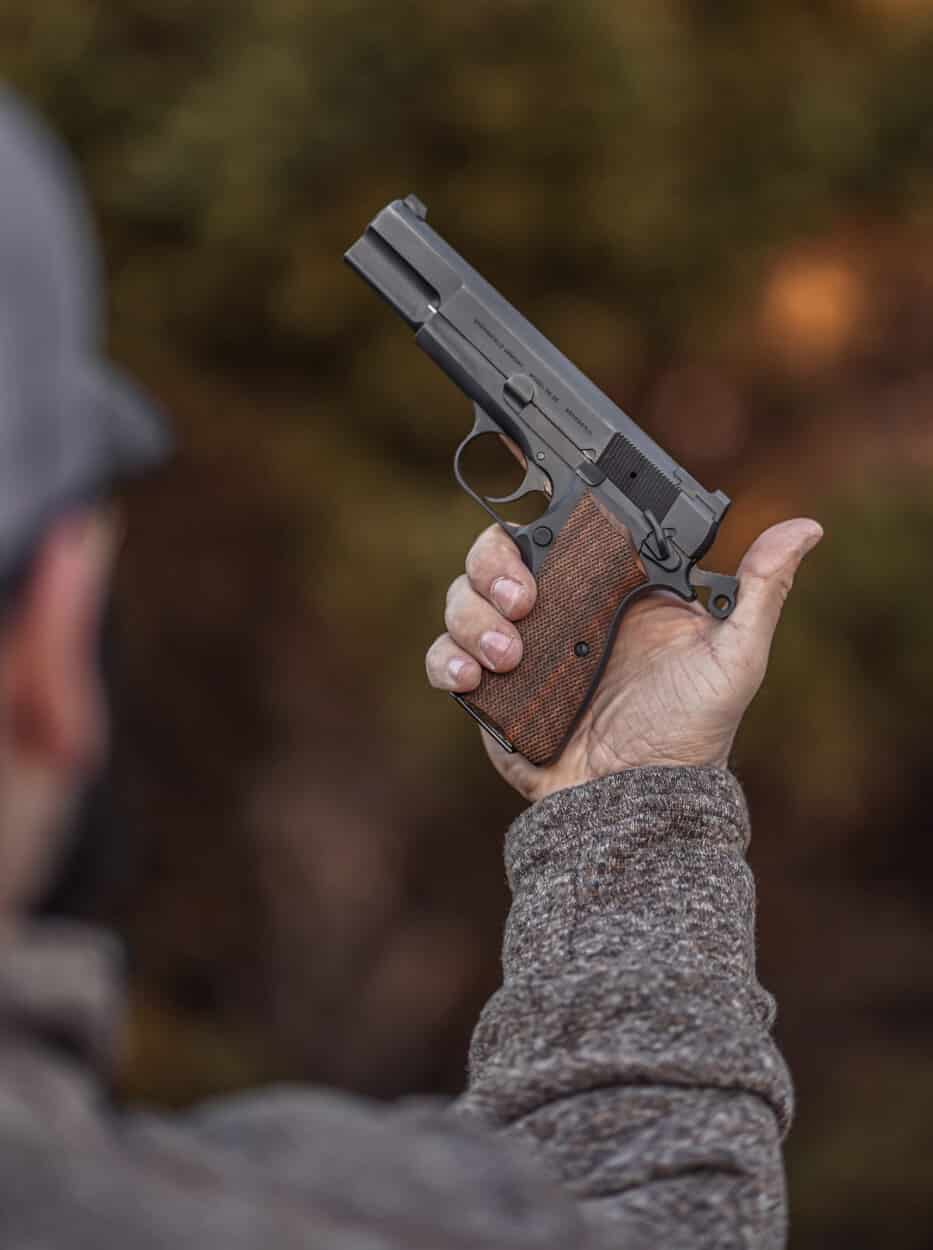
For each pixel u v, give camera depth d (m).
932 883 7.96
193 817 6.71
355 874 6.89
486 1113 1.11
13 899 0.80
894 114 7.61
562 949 1.33
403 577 6.16
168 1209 0.73
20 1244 0.69
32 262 0.74
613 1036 1.16
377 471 6.67
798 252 7.80
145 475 0.82
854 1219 6.38
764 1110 1.11
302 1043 6.82
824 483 7.21
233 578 6.59
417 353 6.57
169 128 6.38
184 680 6.62
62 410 0.74
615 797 1.49
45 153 0.78
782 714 6.29
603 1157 1.08
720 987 1.23
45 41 6.62
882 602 6.55
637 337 6.82
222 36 6.77
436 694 6.10
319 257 6.28
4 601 0.76
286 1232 0.75
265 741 6.81
